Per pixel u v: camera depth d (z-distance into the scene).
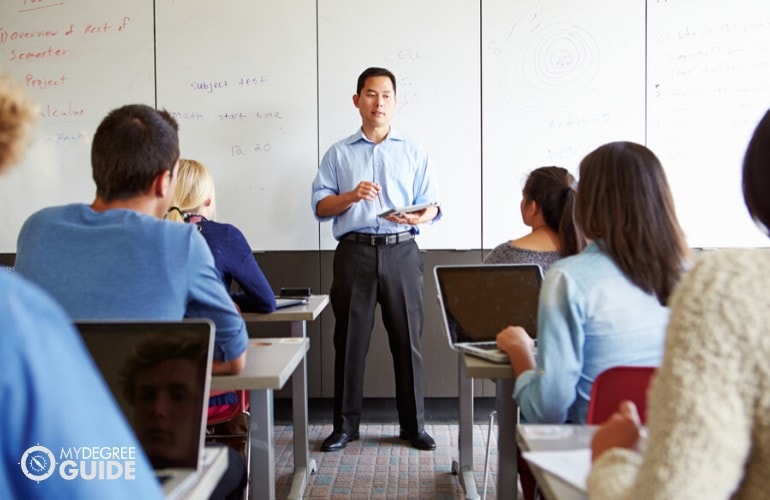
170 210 2.05
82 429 0.52
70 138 3.56
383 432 3.40
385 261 3.08
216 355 1.41
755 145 0.79
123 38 3.52
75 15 3.52
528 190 2.07
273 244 3.54
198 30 3.49
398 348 3.12
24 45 3.54
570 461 0.92
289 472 2.84
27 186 3.59
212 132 3.52
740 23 3.35
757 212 0.80
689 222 3.41
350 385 3.12
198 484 0.89
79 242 1.30
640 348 1.32
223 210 3.55
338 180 3.25
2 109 0.61
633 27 3.39
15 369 0.49
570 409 1.39
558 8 3.40
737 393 0.64
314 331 3.58
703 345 0.66
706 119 3.39
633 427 0.87
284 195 3.53
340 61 3.46
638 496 0.66
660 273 1.32
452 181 3.48
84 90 3.54
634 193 1.33
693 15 3.37
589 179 1.38
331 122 3.49
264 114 3.50
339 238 3.16
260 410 1.71
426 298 3.52
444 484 2.69
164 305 1.29
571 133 3.44
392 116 3.47
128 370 0.96
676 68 3.38
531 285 1.77
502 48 3.43
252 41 3.48
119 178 1.37
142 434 0.93
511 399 1.67
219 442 2.08
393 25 3.44
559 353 1.30
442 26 3.43
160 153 1.39
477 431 3.40
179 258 1.32
